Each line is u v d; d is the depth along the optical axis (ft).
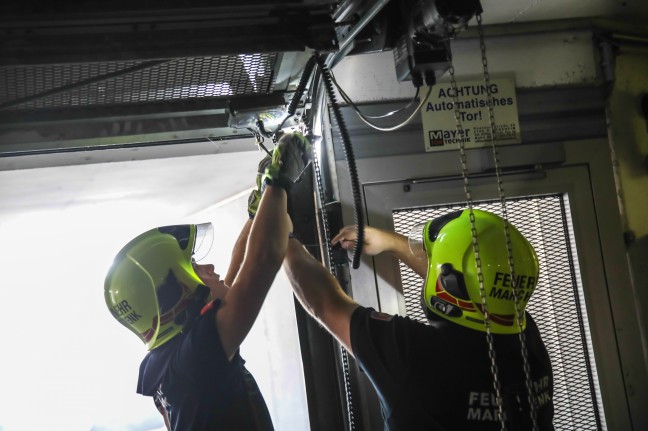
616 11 8.78
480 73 8.61
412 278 8.29
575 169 8.82
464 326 6.07
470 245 6.09
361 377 8.11
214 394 6.16
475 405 5.88
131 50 5.84
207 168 9.12
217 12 5.76
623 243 8.89
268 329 9.57
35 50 5.67
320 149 8.25
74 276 13.01
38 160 7.98
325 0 5.90
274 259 6.33
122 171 8.75
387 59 8.32
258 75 7.25
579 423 8.73
